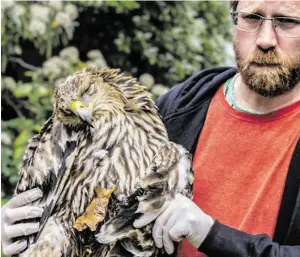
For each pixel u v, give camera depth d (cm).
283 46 269
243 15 273
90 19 606
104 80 286
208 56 658
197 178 286
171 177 256
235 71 304
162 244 246
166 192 253
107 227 254
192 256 277
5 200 529
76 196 269
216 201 281
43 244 267
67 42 570
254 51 271
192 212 242
